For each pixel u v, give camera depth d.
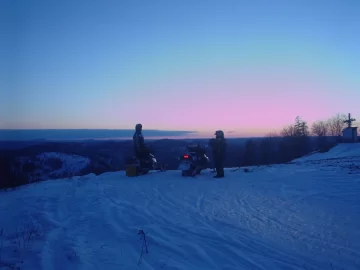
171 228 7.34
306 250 6.02
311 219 7.81
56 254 5.91
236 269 5.29
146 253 5.97
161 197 10.74
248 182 13.05
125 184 13.40
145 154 16.31
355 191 10.31
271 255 5.82
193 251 6.02
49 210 9.30
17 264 5.48
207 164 16.08
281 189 11.35
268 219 7.91
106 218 8.11
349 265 5.39
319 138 60.19
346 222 7.50
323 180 12.32
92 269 5.26
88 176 16.45
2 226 7.85
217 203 9.72
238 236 6.76
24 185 15.41
